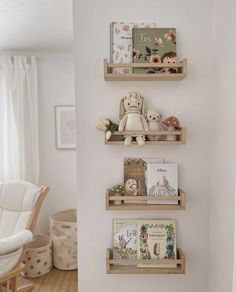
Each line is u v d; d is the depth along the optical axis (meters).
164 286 1.67
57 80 3.24
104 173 1.62
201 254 1.66
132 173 1.60
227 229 1.38
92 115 1.59
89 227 1.63
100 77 1.58
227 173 1.38
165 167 1.58
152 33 1.54
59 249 2.86
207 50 1.58
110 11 1.55
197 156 1.62
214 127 1.55
